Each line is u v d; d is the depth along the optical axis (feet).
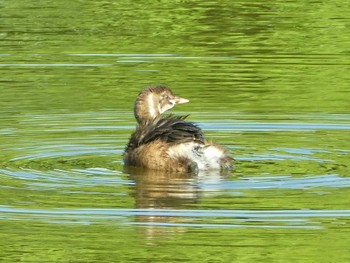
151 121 49.80
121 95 62.90
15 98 62.34
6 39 77.56
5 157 49.37
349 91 64.08
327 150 50.93
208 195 43.01
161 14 86.99
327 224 39.65
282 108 60.03
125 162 48.65
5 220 40.29
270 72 68.69
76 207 41.65
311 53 74.02
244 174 46.37
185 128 47.60
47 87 64.85
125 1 92.63
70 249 37.73
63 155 50.01
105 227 39.65
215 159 47.09
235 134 54.49
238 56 73.10
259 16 86.17
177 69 69.51
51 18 84.99
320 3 91.30
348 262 36.22
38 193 43.37
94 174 46.62
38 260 36.99
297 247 37.70
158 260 36.63
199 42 77.36
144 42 77.46
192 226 39.63
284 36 79.30
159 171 47.19
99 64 70.95
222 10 88.53
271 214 40.57
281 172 46.70
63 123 56.59
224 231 39.19
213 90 64.28
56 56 72.95
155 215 40.73
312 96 63.05
